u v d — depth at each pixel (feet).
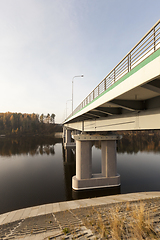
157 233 17.22
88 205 44.19
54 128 632.79
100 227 21.45
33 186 76.02
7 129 542.98
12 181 84.48
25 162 131.64
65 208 43.68
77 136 69.26
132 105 31.14
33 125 549.13
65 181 83.10
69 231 23.39
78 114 64.13
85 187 67.92
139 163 117.91
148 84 20.08
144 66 18.08
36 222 34.06
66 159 143.74
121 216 25.95
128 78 22.22
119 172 94.99
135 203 38.50
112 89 28.30
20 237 25.18
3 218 39.45
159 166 108.68
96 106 38.19
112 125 45.65
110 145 72.54
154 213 25.61
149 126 29.48
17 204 56.44
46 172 101.55
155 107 27.89
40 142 311.68
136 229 18.17
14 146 245.04
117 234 17.74
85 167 69.41
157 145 225.15
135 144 241.76
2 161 135.85
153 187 69.92
